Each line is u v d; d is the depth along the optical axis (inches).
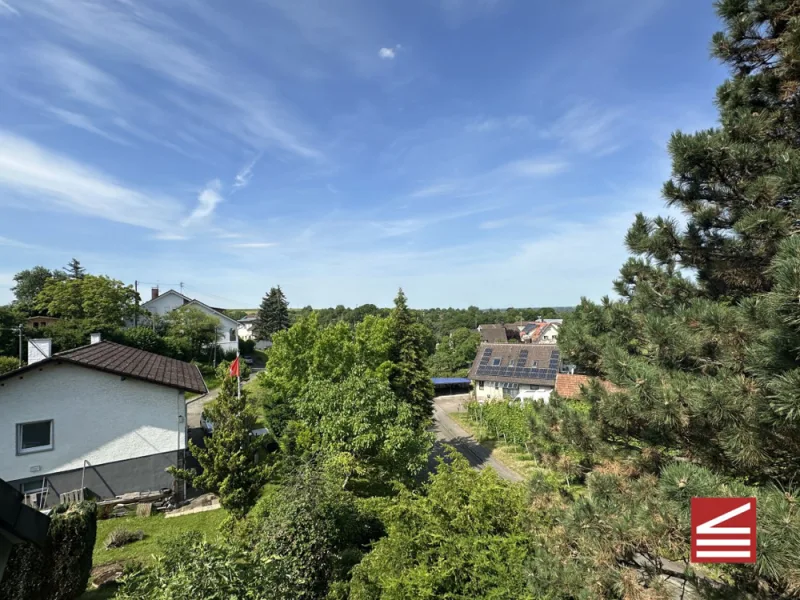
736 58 229.8
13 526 100.5
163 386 584.4
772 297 120.0
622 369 185.2
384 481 497.0
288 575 234.1
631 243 264.8
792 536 112.7
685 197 236.7
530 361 1510.8
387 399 514.6
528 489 246.5
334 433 484.7
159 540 236.1
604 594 162.1
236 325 2006.6
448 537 236.2
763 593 142.3
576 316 283.6
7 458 496.7
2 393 497.7
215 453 370.0
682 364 207.2
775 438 149.3
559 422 251.0
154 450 577.3
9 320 1301.7
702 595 154.3
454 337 2696.9
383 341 914.7
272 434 757.3
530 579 188.2
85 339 1353.3
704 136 209.9
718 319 159.9
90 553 301.1
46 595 273.7
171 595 178.2
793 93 200.4
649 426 199.8
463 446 981.8
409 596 211.9
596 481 201.5
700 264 245.1
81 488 527.8
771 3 199.0
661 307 248.2
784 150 191.2
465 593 209.3
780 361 128.2
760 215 176.1
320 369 701.9
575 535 175.0
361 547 329.7
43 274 2410.2
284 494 316.2
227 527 340.8
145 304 1988.2
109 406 554.9
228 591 189.2
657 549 142.7
